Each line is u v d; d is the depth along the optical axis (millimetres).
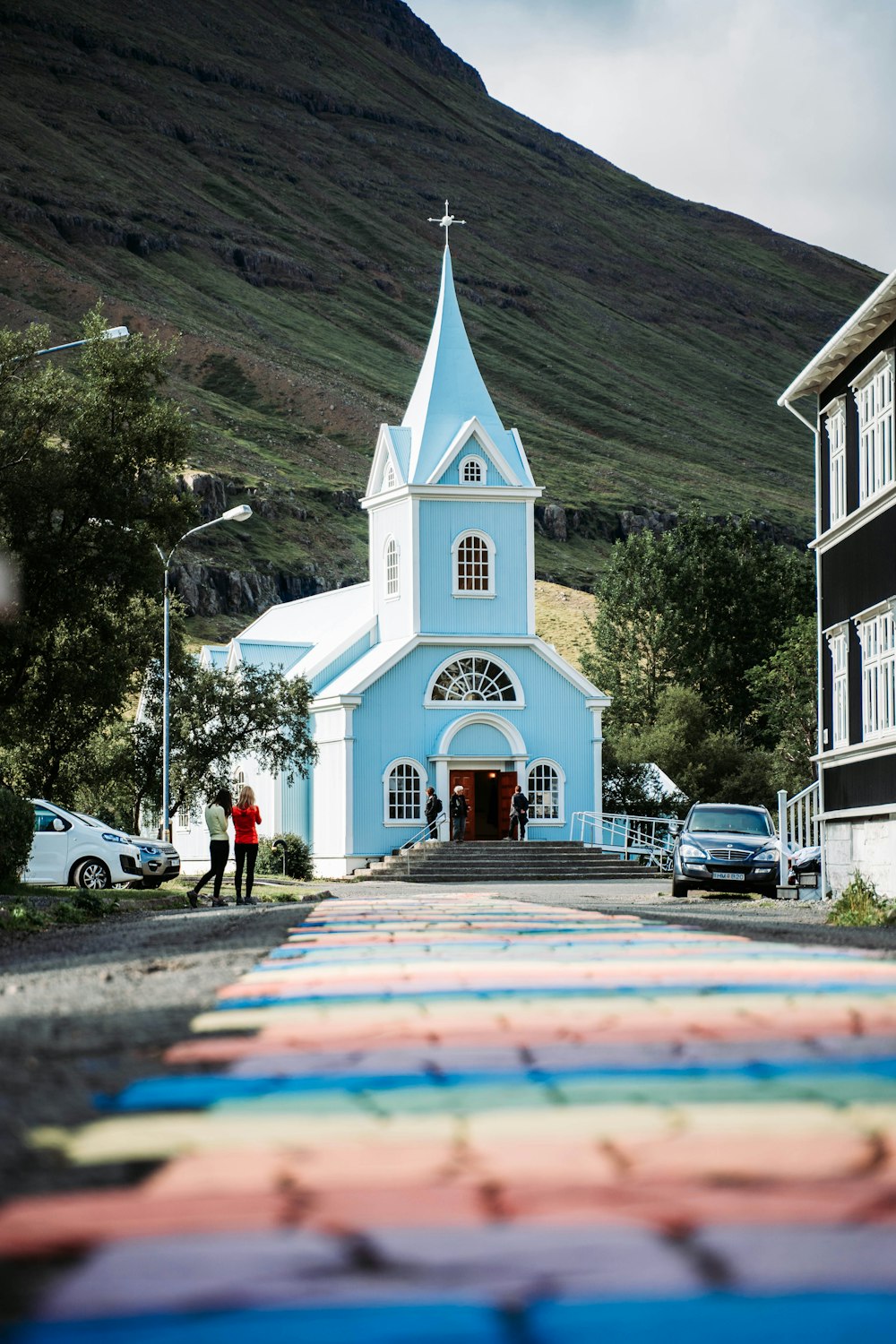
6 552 35594
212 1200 3754
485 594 54469
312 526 174625
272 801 54938
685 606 92500
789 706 79938
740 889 32281
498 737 53781
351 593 64750
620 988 8617
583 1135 4504
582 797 54656
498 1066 5906
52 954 13164
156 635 45406
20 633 35656
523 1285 3045
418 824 52344
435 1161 4172
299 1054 6281
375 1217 3576
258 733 48781
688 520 96688
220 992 8648
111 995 8586
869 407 26453
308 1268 3174
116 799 54875
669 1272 3111
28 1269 3178
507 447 55500
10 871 25609
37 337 37312
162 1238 3404
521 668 54281
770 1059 5980
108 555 36844
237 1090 5391
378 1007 7820
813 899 29609
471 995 8406
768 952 11367
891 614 24719
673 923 16406
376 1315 2875
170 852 36250
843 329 25922
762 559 95375
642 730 73625
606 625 93188
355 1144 4414
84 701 39812
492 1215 3578
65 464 36594
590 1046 6422
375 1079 5633
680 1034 6719
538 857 49719
